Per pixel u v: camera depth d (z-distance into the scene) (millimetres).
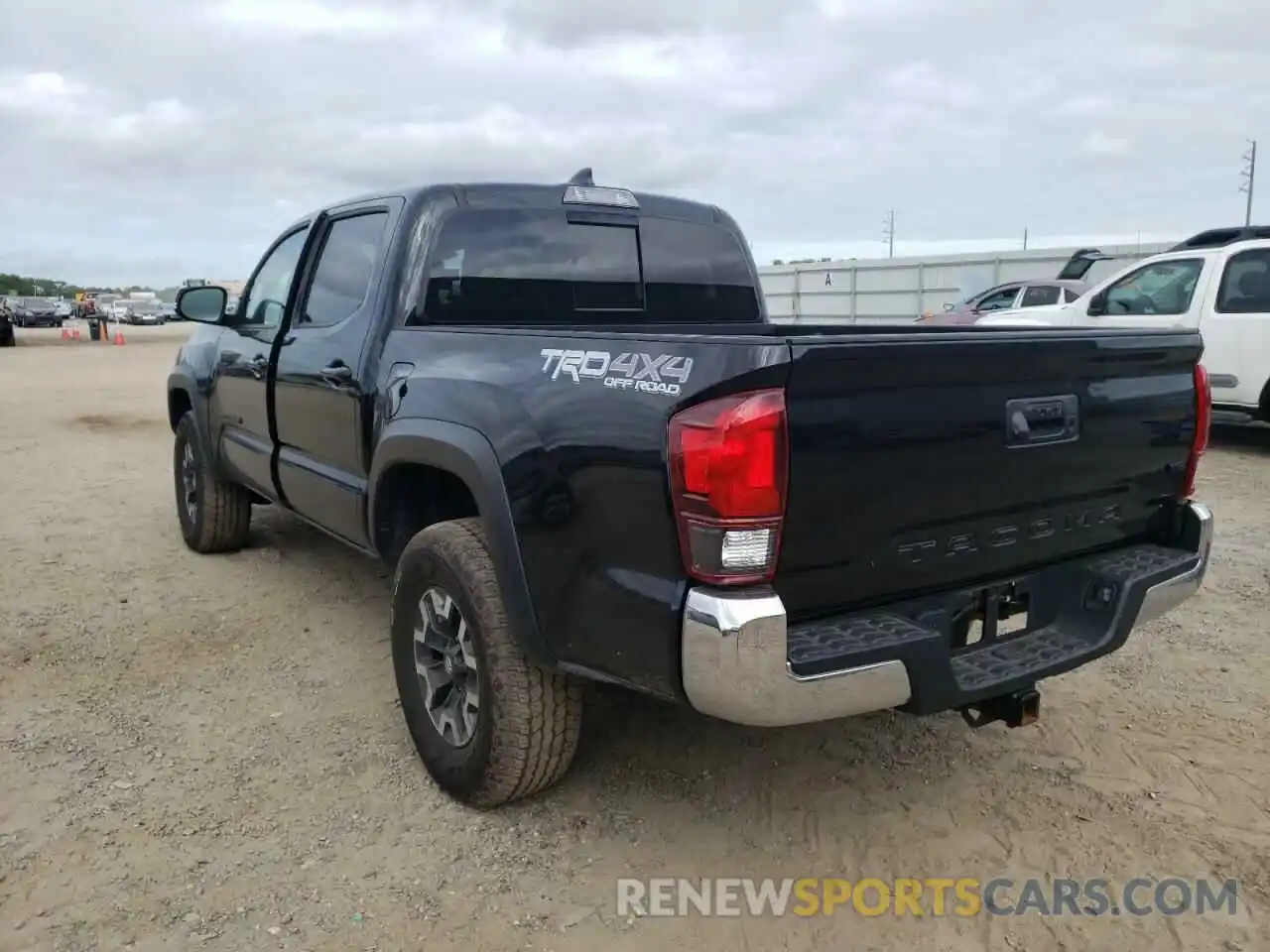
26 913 2631
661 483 2363
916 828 3066
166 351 29359
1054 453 2828
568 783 3293
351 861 2879
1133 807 3170
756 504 2262
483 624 2896
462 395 3045
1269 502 7113
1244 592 5121
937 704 2547
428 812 3133
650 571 2434
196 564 5711
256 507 7168
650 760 3453
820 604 2504
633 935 2590
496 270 3873
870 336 2471
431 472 3516
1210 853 2932
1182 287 9273
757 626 2258
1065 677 4133
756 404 2238
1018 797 3234
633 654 2496
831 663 2361
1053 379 2799
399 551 3635
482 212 3854
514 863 2879
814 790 3271
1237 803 3186
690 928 2619
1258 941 2566
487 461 2863
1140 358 3010
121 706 3867
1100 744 3578
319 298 4273
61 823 3045
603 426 2512
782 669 2297
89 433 11242
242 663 4289
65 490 7914
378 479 3480
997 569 2852
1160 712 3818
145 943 2525
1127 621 2936
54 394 15867
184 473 6039
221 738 3611
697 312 4547
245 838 2986
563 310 4062
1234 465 8539
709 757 3477
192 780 3311
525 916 2656
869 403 2408
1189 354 3182
